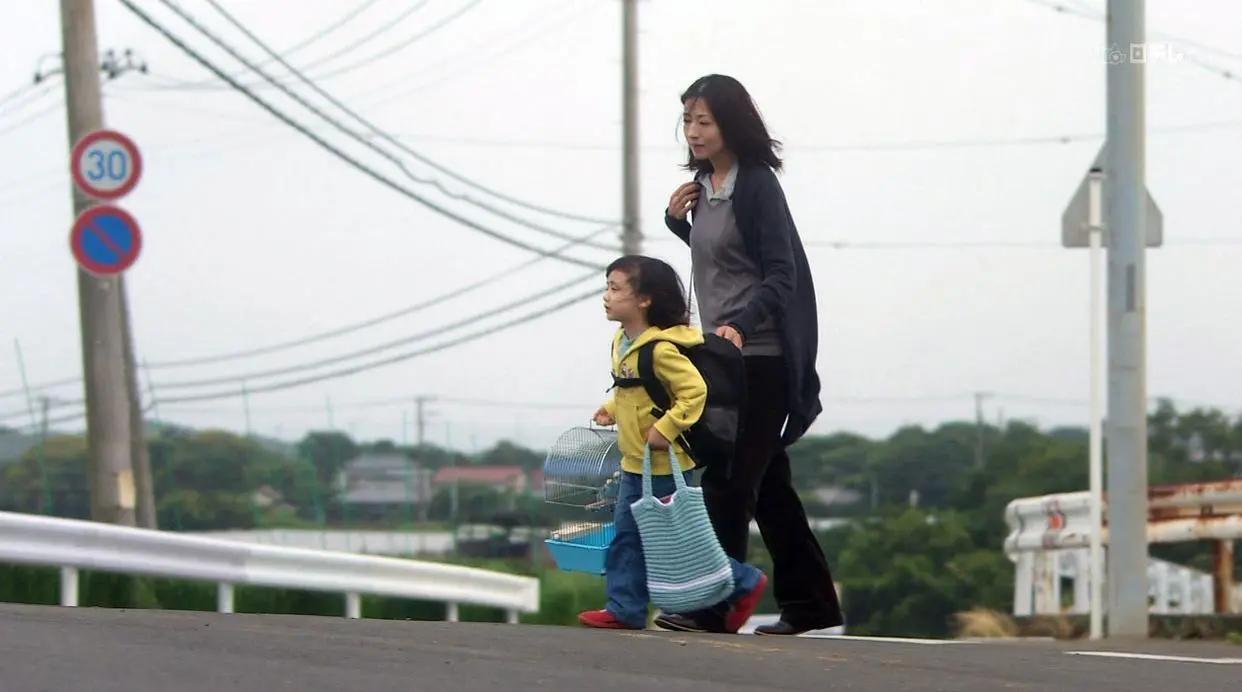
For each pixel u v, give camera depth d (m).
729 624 8.55
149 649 6.39
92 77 18.66
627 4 27.92
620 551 8.59
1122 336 13.27
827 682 6.21
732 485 8.58
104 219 16.98
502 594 18.77
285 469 30.53
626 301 8.46
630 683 5.97
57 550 12.97
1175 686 6.31
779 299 8.48
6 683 5.44
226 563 14.52
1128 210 13.34
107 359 18.38
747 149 8.69
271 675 5.82
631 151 27.92
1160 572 18.36
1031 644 9.15
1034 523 18.50
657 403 8.34
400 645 6.85
